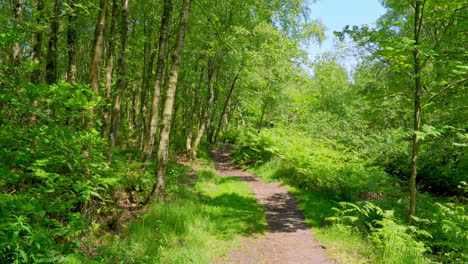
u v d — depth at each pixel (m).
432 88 7.16
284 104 21.17
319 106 23.16
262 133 18.14
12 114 4.50
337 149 13.91
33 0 8.41
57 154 4.00
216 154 22.53
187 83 16.05
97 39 6.71
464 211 6.27
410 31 7.58
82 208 4.96
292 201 9.50
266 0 17.81
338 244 5.75
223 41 12.38
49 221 3.41
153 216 6.22
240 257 5.24
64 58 13.16
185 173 12.73
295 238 6.28
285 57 18.19
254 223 7.20
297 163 12.91
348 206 8.08
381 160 11.58
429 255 5.12
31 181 4.36
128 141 16.70
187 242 5.48
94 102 3.97
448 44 6.59
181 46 8.16
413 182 6.57
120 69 10.52
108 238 4.90
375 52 6.77
